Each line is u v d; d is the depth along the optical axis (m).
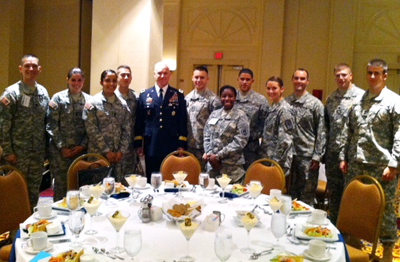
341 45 7.43
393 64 7.47
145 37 5.27
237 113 3.92
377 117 3.43
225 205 2.75
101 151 4.00
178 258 1.84
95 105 4.01
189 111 4.39
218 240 1.67
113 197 2.88
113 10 5.36
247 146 4.38
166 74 4.32
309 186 4.20
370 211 2.62
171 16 8.12
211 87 8.27
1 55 7.24
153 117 4.31
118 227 1.95
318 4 7.57
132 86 5.35
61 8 8.22
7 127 3.83
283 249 1.97
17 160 3.93
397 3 7.38
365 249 3.89
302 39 7.67
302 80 4.20
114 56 5.39
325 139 4.15
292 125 3.94
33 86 4.03
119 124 4.14
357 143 3.55
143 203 2.42
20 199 2.84
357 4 7.50
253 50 7.91
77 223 1.95
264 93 7.82
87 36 8.45
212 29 8.10
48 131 4.09
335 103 4.16
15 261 1.98
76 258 1.68
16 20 7.36
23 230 2.11
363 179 3.54
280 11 7.65
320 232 2.14
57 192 4.16
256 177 3.48
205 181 2.95
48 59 8.35
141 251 1.92
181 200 2.58
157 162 4.32
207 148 3.97
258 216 2.41
